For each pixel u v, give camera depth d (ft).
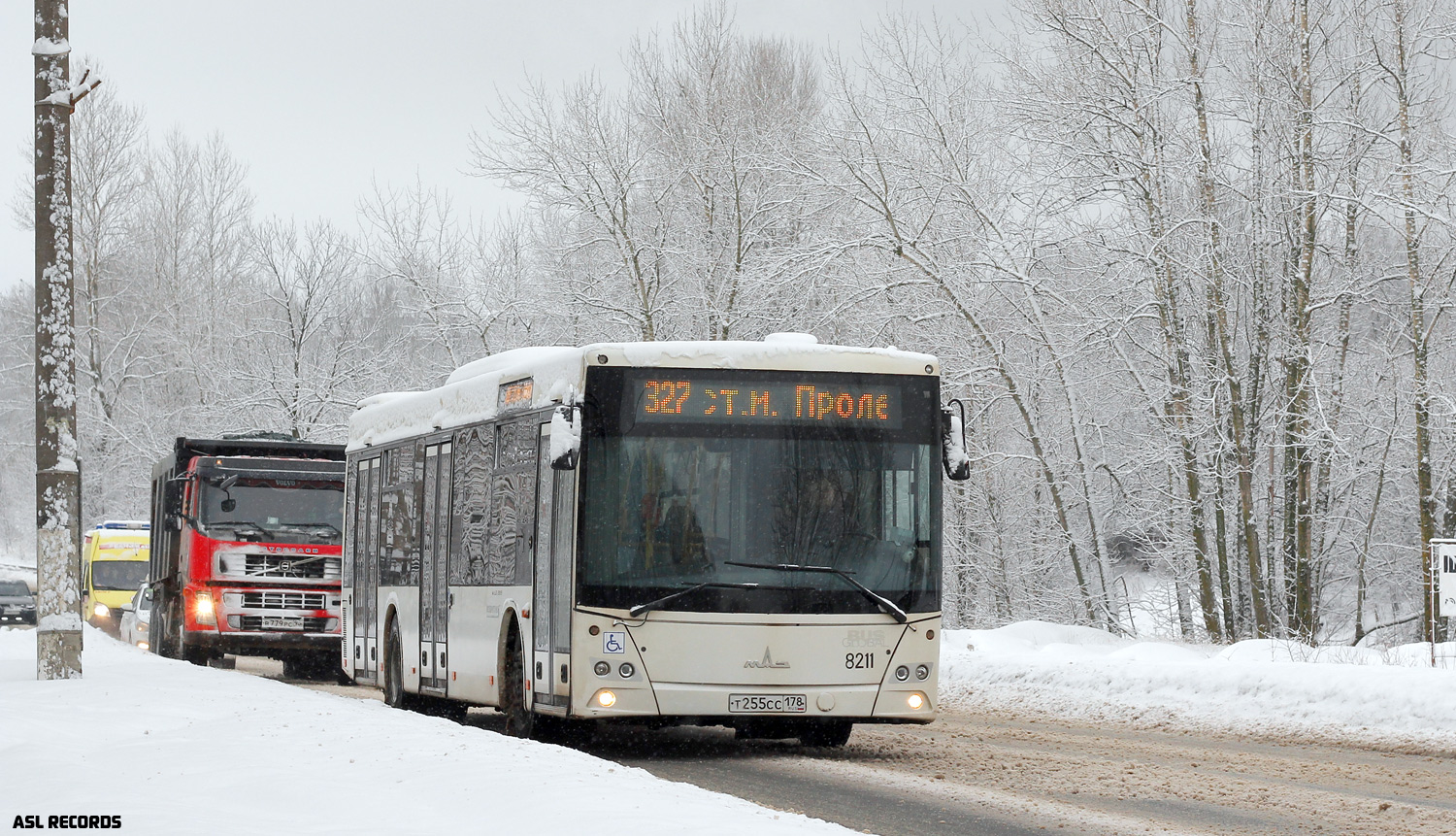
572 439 40.63
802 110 139.74
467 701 51.11
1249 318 106.11
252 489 87.66
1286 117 101.86
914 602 42.27
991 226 108.78
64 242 60.75
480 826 24.72
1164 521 108.68
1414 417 104.22
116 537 152.87
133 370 188.55
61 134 60.75
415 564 57.21
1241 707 57.77
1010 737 51.55
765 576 41.50
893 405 43.19
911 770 40.45
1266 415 104.68
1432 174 97.60
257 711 46.47
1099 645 91.25
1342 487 108.99
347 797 27.58
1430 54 99.14
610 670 40.88
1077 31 105.40
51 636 60.39
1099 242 106.83
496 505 48.65
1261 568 107.14
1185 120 104.32
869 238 109.81
